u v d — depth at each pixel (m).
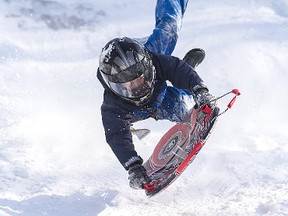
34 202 8.55
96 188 9.51
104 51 7.91
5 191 8.99
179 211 8.52
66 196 8.96
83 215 8.27
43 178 9.74
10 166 10.02
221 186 9.47
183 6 10.55
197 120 7.96
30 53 17.72
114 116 8.35
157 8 10.23
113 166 10.56
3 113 13.08
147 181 8.06
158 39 9.63
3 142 11.38
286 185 9.02
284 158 10.43
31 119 12.85
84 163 10.64
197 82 8.15
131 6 20.62
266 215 7.77
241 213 8.04
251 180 9.51
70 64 17.27
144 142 12.18
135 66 7.76
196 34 18.31
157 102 8.66
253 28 18.59
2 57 17.22
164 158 8.60
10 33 18.69
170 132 8.90
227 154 10.70
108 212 8.41
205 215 8.20
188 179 9.88
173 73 8.38
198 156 10.73
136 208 8.72
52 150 11.24
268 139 12.28
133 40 8.06
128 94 8.03
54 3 20.41
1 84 15.26
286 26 18.75
